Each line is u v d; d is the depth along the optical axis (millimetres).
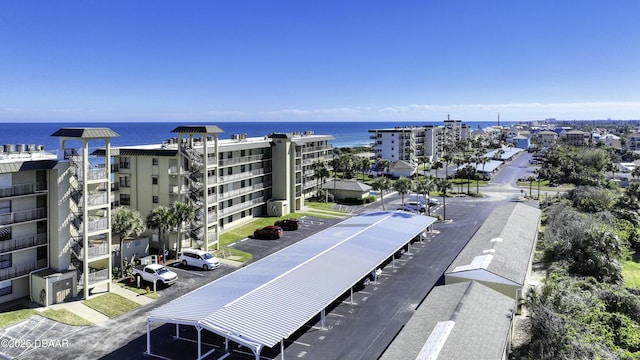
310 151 94500
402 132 158750
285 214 79438
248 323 29078
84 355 30797
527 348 31875
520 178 134875
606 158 142250
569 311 32438
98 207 41250
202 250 54844
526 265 42625
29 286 39625
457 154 194000
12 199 38312
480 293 34875
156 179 56562
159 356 30781
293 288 35062
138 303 40031
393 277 47375
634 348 30156
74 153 41000
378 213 66750
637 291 40062
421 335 29125
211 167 56438
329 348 32094
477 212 83938
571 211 62344
